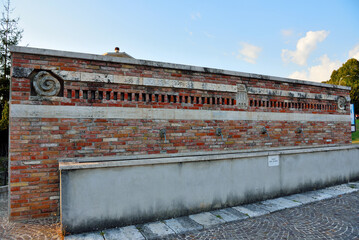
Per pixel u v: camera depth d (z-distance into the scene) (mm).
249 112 7793
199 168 5594
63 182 4285
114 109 5809
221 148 7211
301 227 4902
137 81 6043
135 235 4344
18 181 4957
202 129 6934
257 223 5070
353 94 34750
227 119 7359
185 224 4879
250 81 7852
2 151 14805
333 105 10000
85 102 5535
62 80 5445
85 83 5555
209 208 5680
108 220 4609
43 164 5141
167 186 5199
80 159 5383
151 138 6207
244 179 6219
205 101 7062
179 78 6609
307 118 9109
